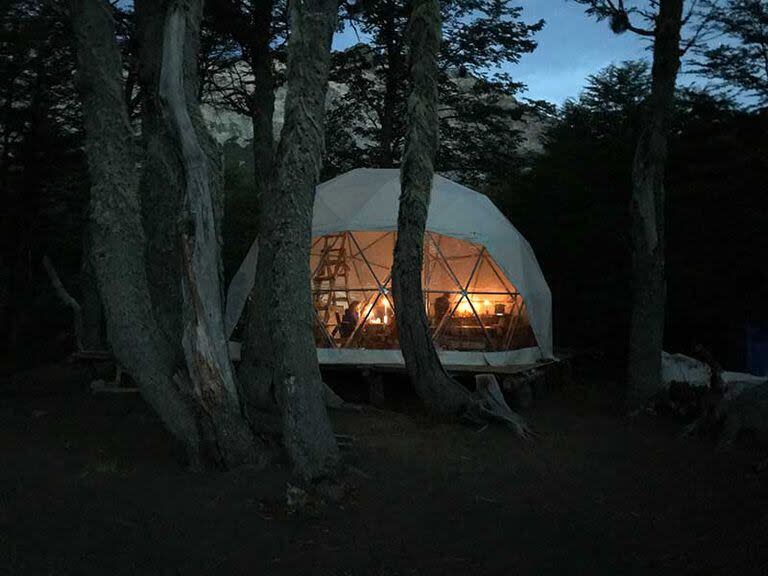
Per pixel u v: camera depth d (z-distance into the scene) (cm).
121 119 716
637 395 1114
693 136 1587
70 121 2247
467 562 506
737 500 652
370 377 1166
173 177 777
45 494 630
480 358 1278
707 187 1466
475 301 1491
